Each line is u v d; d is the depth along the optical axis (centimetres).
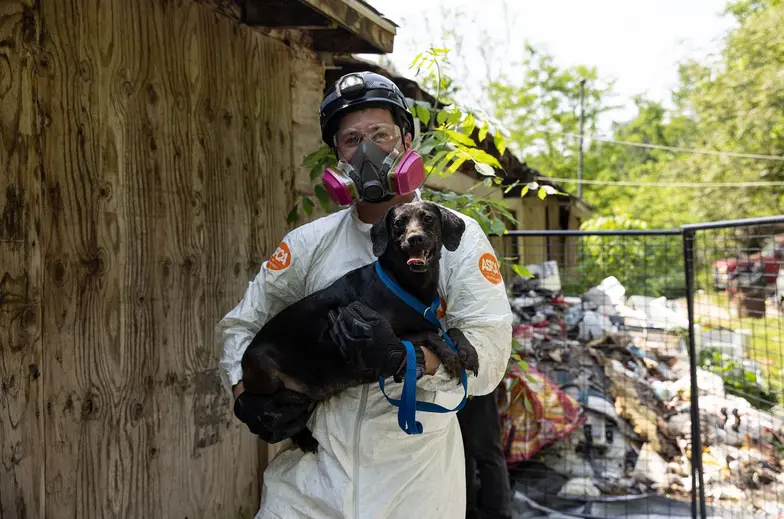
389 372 166
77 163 235
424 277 184
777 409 466
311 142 392
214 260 310
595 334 525
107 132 249
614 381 496
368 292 186
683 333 527
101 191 245
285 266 209
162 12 278
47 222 223
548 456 474
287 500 193
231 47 325
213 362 309
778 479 415
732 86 2403
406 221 182
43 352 221
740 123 2350
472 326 188
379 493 184
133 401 261
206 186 305
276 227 361
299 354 190
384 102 202
